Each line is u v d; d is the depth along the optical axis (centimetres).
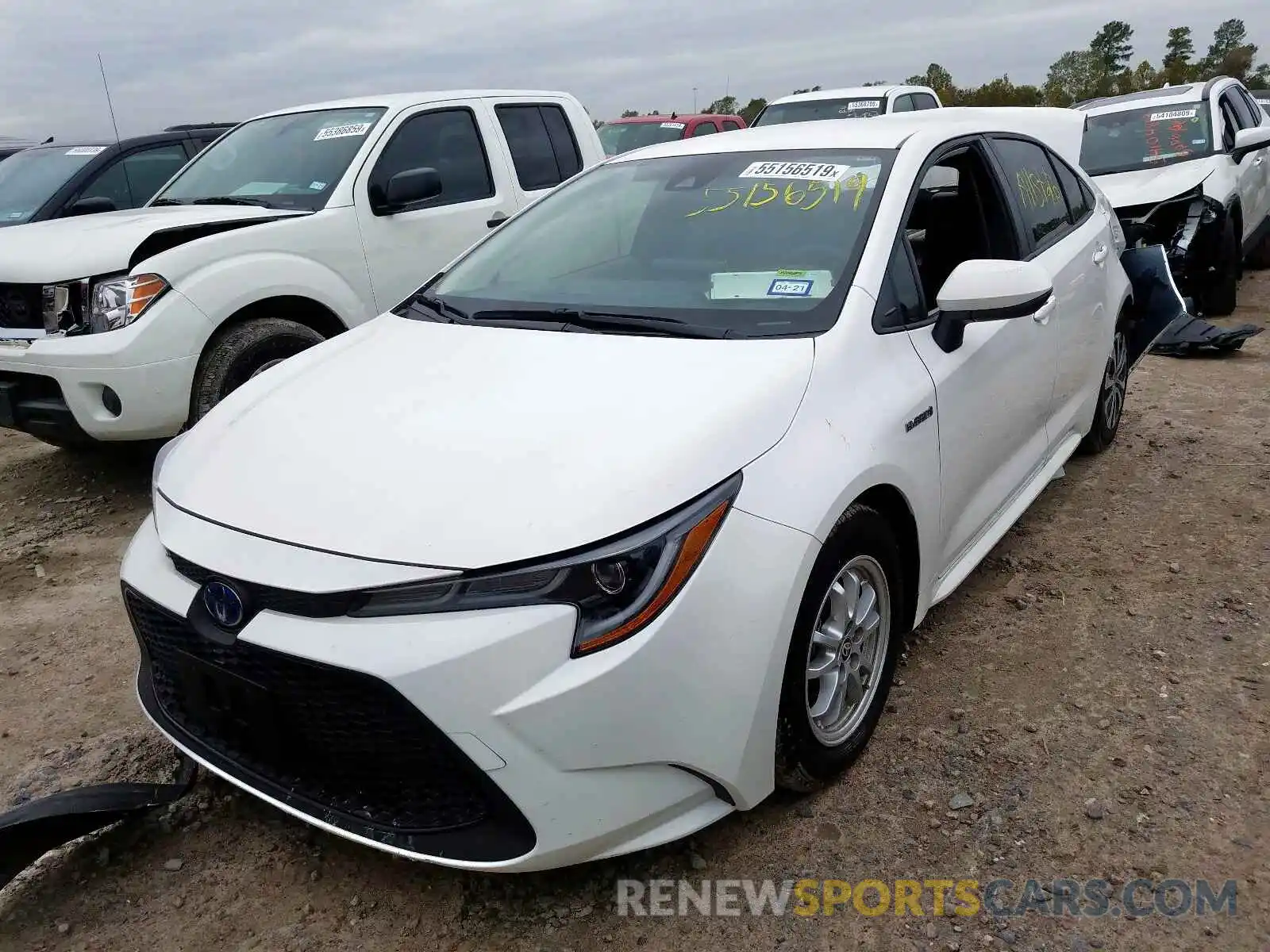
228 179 570
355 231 522
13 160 831
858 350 260
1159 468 472
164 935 227
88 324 442
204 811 267
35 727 309
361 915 230
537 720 194
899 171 308
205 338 458
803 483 226
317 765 216
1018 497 364
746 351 254
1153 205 736
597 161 677
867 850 240
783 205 310
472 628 195
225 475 239
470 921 227
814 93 1192
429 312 324
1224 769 261
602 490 206
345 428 245
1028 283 278
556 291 312
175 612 221
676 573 203
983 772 265
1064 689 301
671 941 218
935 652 325
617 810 205
